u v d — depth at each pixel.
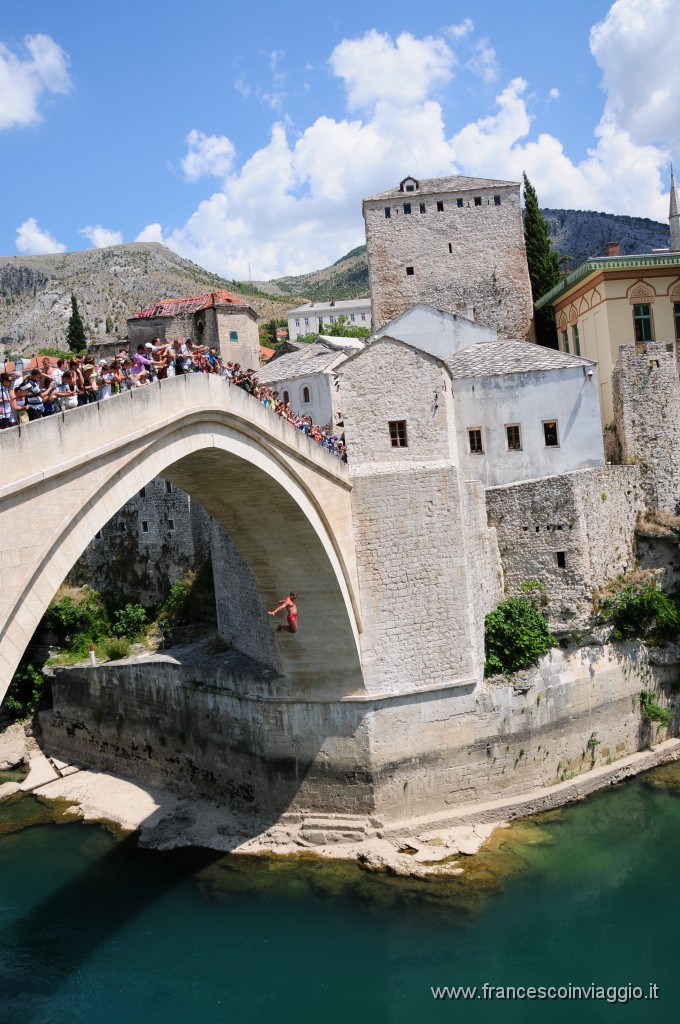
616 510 40.41
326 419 52.50
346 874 30.92
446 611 33.31
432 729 33.19
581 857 30.94
